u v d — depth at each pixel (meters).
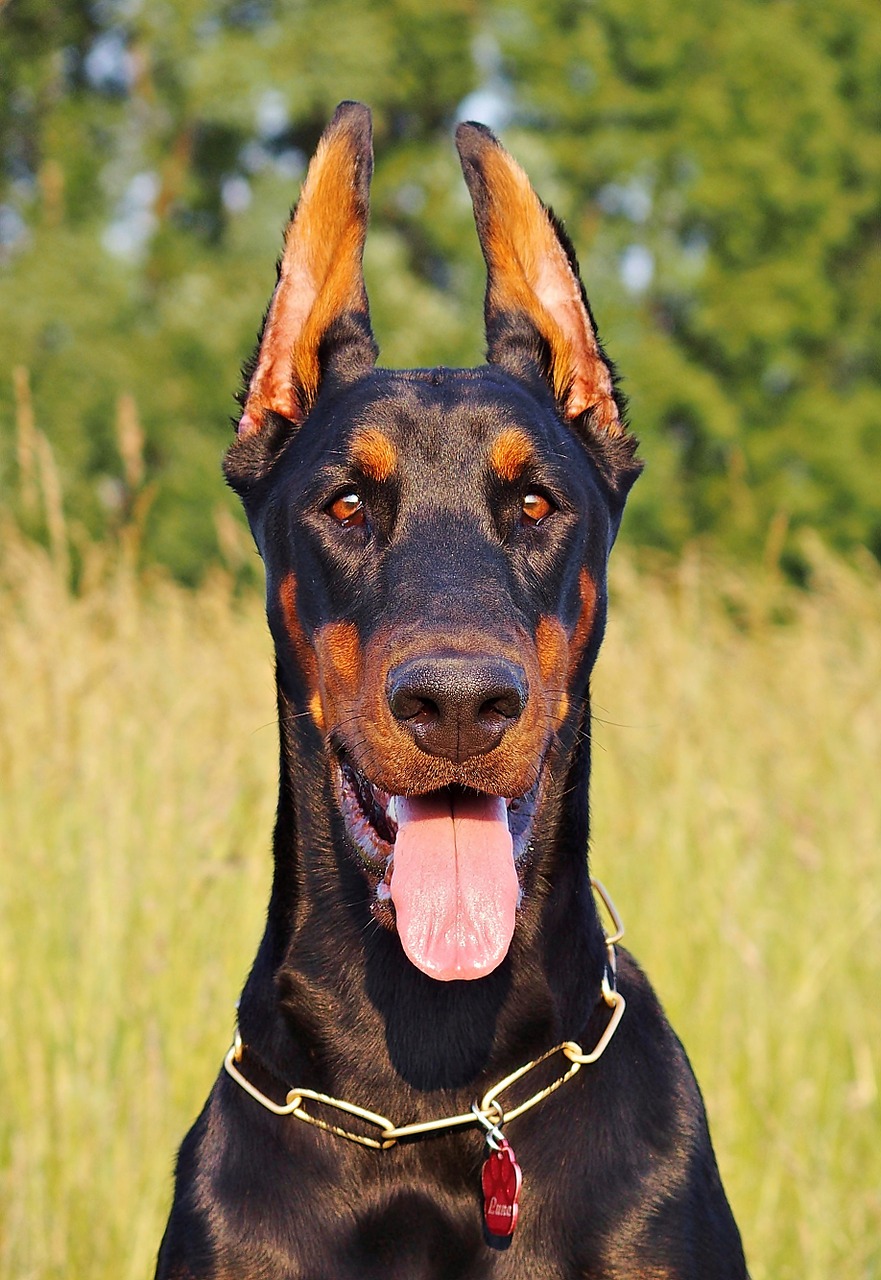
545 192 25.72
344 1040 3.13
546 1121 3.09
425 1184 3.05
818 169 26.28
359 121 3.59
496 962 2.88
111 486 20.23
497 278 3.71
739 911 5.48
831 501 25.47
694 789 6.01
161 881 5.32
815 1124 5.00
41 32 25.03
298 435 3.54
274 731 6.41
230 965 5.26
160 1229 4.64
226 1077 3.29
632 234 26.66
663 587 7.93
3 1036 4.99
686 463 26.06
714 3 26.42
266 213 23.72
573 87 26.86
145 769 5.86
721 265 26.72
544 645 3.21
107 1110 4.77
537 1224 3.02
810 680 6.88
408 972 3.11
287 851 3.32
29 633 6.28
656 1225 3.03
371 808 3.11
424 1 26.22
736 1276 3.16
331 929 3.18
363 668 3.01
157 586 7.60
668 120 26.48
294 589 3.35
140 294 22.98
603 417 3.66
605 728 6.50
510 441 3.24
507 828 3.00
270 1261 3.00
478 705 2.75
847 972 5.54
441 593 2.95
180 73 24.80
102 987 5.07
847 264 27.70
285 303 3.61
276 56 24.67
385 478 3.21
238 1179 3.10
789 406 26.31
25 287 21.38
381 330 21.25
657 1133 3.16
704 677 6.81
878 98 27.39
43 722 5.78
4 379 20.00
